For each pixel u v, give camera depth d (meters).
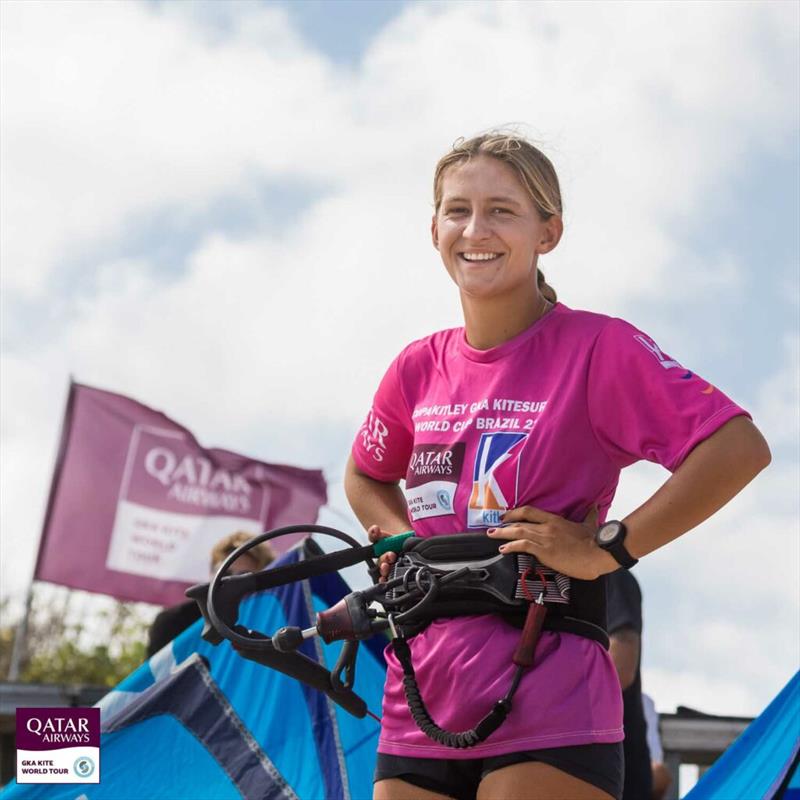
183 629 7.11
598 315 3.27
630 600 5.51
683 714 8.30
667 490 3.04
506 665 3.07
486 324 3.33
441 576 3.15
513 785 3.01
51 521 14.34
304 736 4.83
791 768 4.20
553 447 3.15
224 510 14.45
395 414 3.60
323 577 5.22
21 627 14.28
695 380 3.11
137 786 4.75
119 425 14.50
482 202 3.29
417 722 3.08
